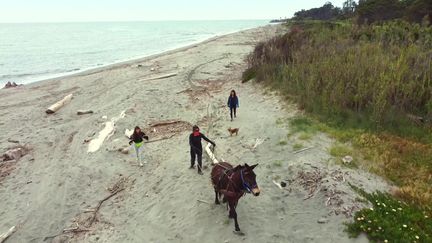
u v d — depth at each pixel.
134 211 9.84
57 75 35.34
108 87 26.48
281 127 13.63
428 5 41.06
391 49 19.19
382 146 10.55
